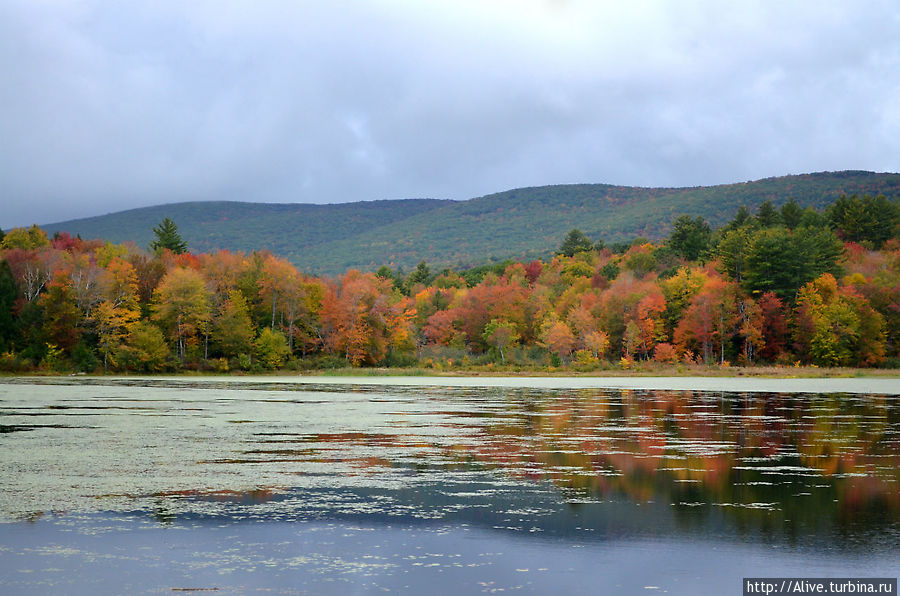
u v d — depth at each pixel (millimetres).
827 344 116438
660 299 131250
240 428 37000
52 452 29016
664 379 94812
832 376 101375
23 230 153250
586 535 17641
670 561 15852
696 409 48438
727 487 22734
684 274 143375
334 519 19016
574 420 41156
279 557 16078
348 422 39938
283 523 18641
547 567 15477
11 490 22094
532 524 18578
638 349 134875
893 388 73750
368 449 30094
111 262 115188
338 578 14812
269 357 111500
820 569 15375
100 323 106812
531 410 47500
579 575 15008
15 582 14547
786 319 125562
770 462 27094
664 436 34281
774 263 129125
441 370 113500
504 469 25641
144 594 13969
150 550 16500
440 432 35625
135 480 23562
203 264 137500
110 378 94438
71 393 63750
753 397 60281
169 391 67250
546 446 30984
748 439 33219
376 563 15695
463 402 54250
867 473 24938
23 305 106250
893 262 154625
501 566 15531
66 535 17578
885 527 18250
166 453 28875
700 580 14781
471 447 30719
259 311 125062
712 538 17406
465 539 17359
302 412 45656
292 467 25938
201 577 14836
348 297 119312
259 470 25391
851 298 122125
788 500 20984
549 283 193375
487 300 149750
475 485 23047
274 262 124750
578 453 29172
